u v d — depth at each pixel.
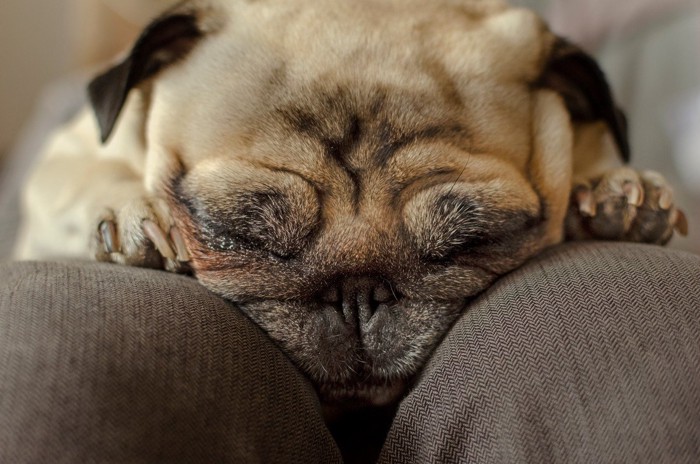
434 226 0.29
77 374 0.22
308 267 0.29
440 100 0.31
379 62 0.31
